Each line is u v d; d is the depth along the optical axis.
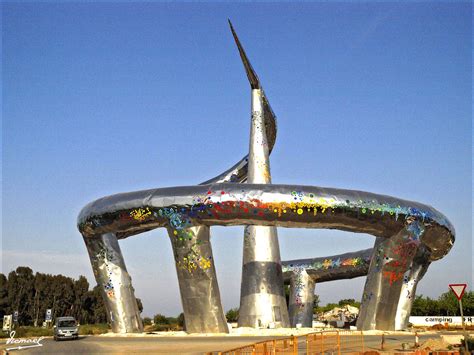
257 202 24.20
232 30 31.31
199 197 24.77
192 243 25.08
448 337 21.91
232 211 24.45
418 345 20.86
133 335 26.97
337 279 36.94
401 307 30.45
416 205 26.84
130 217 26.06
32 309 63.34
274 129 35.31
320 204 24.38
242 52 31.64
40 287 64.56
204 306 25.44
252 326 28.67
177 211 25.05
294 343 17.25
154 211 25.42
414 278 31.05
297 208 24.27
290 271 37.31
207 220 25.02
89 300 70.94
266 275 29.47
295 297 36.56
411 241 26.36
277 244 30.58
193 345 21.55
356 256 35.66
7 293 61.72
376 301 27.36
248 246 30.19
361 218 25.19
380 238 27.50
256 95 33.06
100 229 27.66
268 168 31.89
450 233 28.73
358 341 23.58
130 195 26.34
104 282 28.28
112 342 24.47
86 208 28.11
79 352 20.25
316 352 18.56
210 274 25.41
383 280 27.16
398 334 27.06
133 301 28.62
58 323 28.86
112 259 28.33
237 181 35.38
